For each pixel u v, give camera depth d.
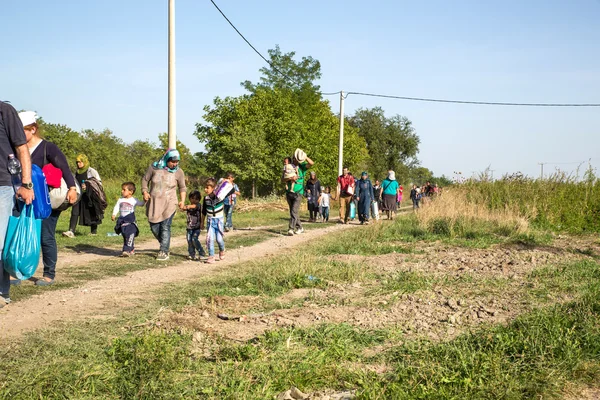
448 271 8.52
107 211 21.22
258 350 4.23
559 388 3.64
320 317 5.48
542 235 13.72
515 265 9.02
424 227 14.57
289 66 55.31
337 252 11.09
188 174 51.78
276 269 8.09
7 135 5.46
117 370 3.80
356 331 4.91
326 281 7.55
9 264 5.52
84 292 6.70
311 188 21.33
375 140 83.75
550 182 19.19
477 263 9.34
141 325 5.02
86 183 12.85
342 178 20.33
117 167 44.00
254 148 40.03
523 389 3.58
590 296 5.93
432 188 30.02
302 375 3.79
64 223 16.30
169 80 16.20
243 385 3.58
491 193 18.61
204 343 4.52
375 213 20.81
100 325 5.08
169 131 16.34
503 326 4.96
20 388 3.40
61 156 6.94
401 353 4.32
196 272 8.59
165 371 3.77
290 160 15.95
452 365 3.92
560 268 8.58
